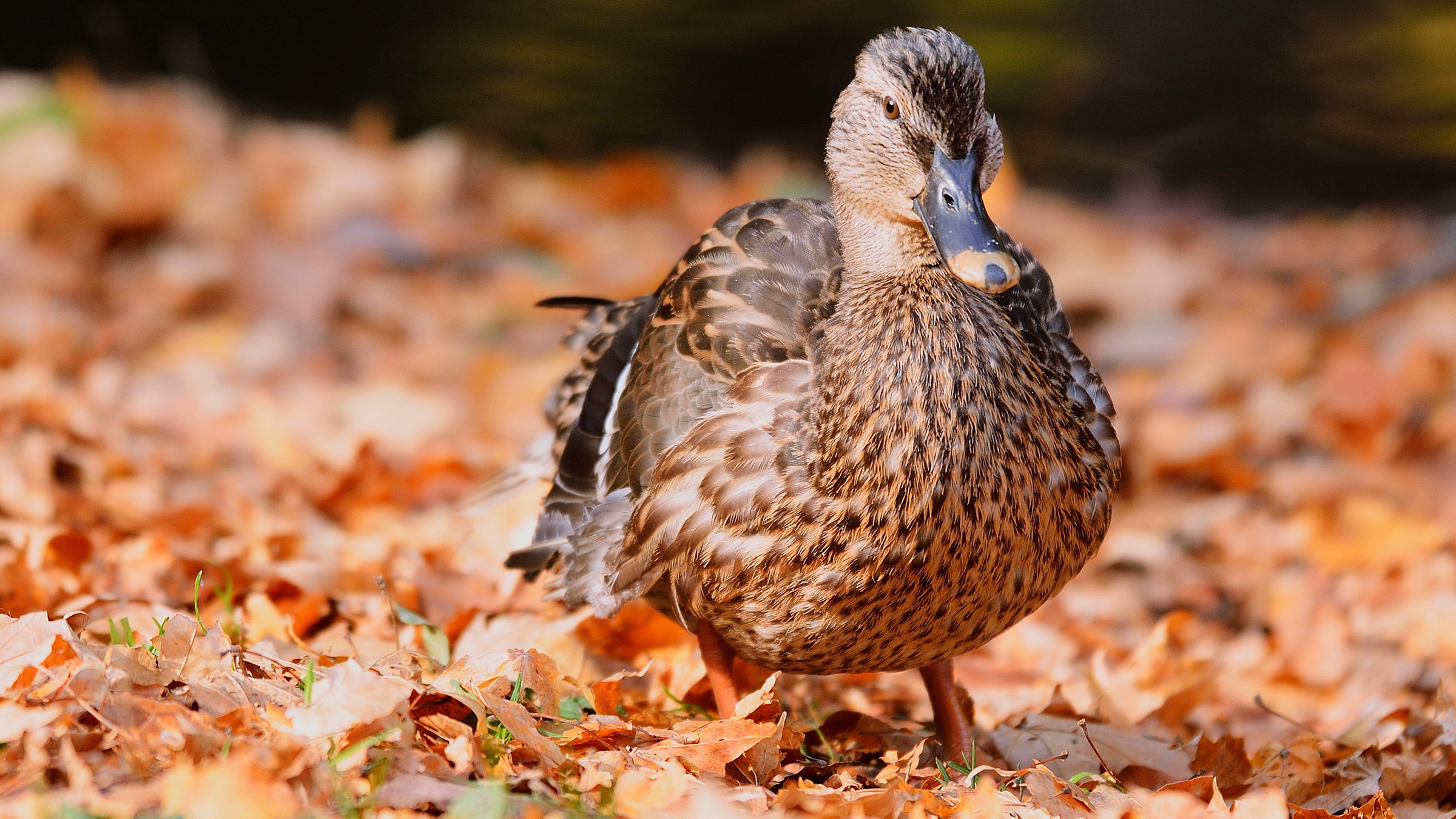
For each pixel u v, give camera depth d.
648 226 19.48
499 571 8.91
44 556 8.41
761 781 6.05
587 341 9.05
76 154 16.72
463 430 13.30
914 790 5.79
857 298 6.57
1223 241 21.36
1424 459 13.33
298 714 5.39
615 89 25.06
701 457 6.57
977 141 6.50
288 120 22.83
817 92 25.77
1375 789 6.69
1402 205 24.38
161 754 5.16
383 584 7.50
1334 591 10.83
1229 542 11.84
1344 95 25.56
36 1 25.19
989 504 6.34
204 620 7.64
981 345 6.39
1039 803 5.93
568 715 6.43
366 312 15.66
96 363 13.48
